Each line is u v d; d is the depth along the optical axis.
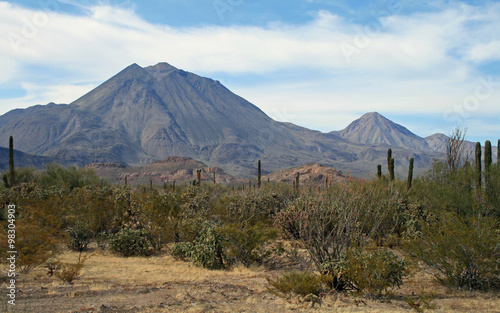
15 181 38.84
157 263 15.99
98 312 7.70
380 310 8.49
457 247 10.91
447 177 24.98
